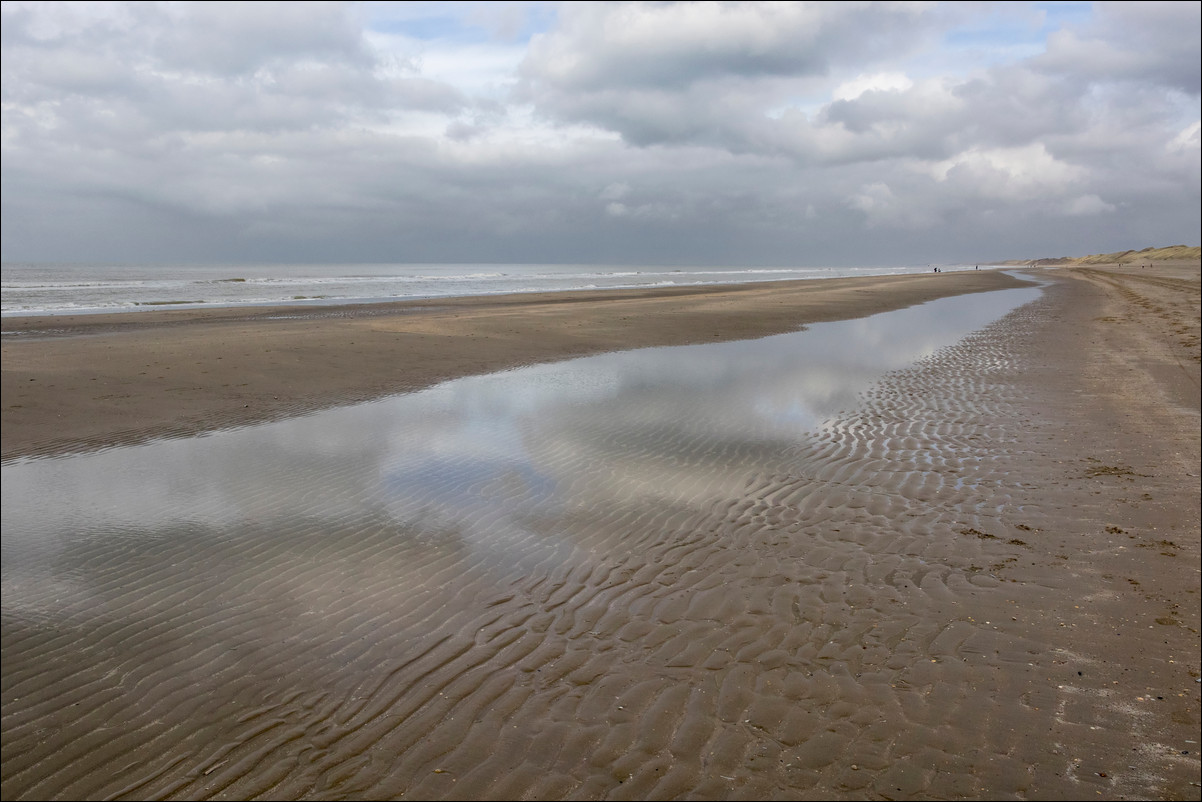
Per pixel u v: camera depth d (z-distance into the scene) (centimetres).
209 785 342
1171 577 529
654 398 1243
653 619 490
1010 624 470
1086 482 758
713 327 2445
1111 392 1221
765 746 356
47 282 6481
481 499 739
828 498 730
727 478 798
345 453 916
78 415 1130
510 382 1414
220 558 605
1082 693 393
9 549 625
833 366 1597
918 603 503
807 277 8712
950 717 375
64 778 352
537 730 373
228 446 957
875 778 332
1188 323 2217
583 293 4544
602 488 768
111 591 550
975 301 3672
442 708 396
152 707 409
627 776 338
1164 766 336
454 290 5162
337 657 454
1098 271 7975
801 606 503
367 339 1977
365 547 623
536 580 556
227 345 1834
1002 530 635
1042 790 322
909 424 1034
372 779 342
